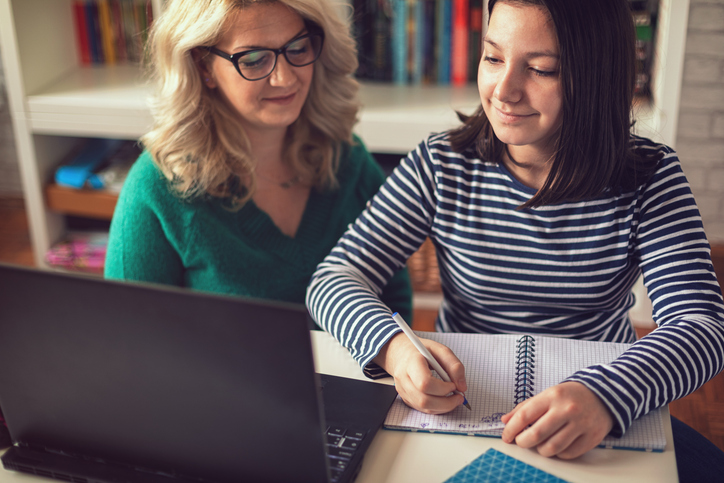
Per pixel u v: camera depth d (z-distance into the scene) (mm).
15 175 3051
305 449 673
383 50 2316
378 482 754
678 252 983
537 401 797
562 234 1051
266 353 634
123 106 2205
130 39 2566
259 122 1220
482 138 1087
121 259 1236
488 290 1113
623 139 968
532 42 887
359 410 862
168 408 700
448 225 1116
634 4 1958
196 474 733
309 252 1323
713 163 2395
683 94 2309
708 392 1895
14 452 794
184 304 635
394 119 2051
